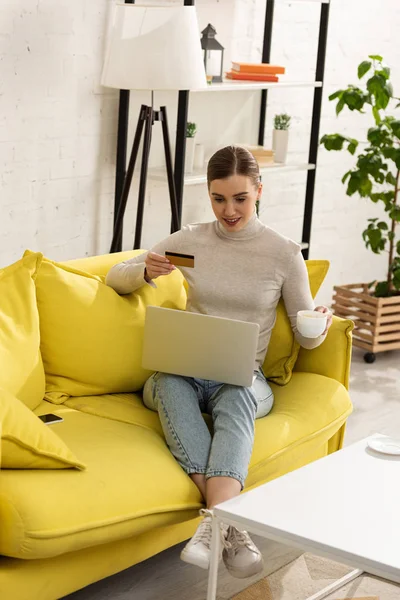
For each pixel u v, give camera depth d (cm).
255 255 292
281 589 266
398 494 229
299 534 205
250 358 267
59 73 390
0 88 367
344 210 565
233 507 217
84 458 239
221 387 276
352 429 392
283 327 306
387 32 553
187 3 383
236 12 466
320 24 466
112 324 290
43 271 284
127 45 370
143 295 304
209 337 270
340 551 200
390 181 471
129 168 399
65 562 228
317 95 475
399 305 487
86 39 398
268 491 227
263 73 448
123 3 374
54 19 381
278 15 490
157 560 279
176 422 261
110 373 290
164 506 239
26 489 217
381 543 203
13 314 267
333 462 246
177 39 369
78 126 405
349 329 315
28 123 382
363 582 265
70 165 405
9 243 387
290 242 293
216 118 473
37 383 270
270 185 513
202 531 240
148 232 455
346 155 554
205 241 296
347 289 496
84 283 291
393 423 402
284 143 472
